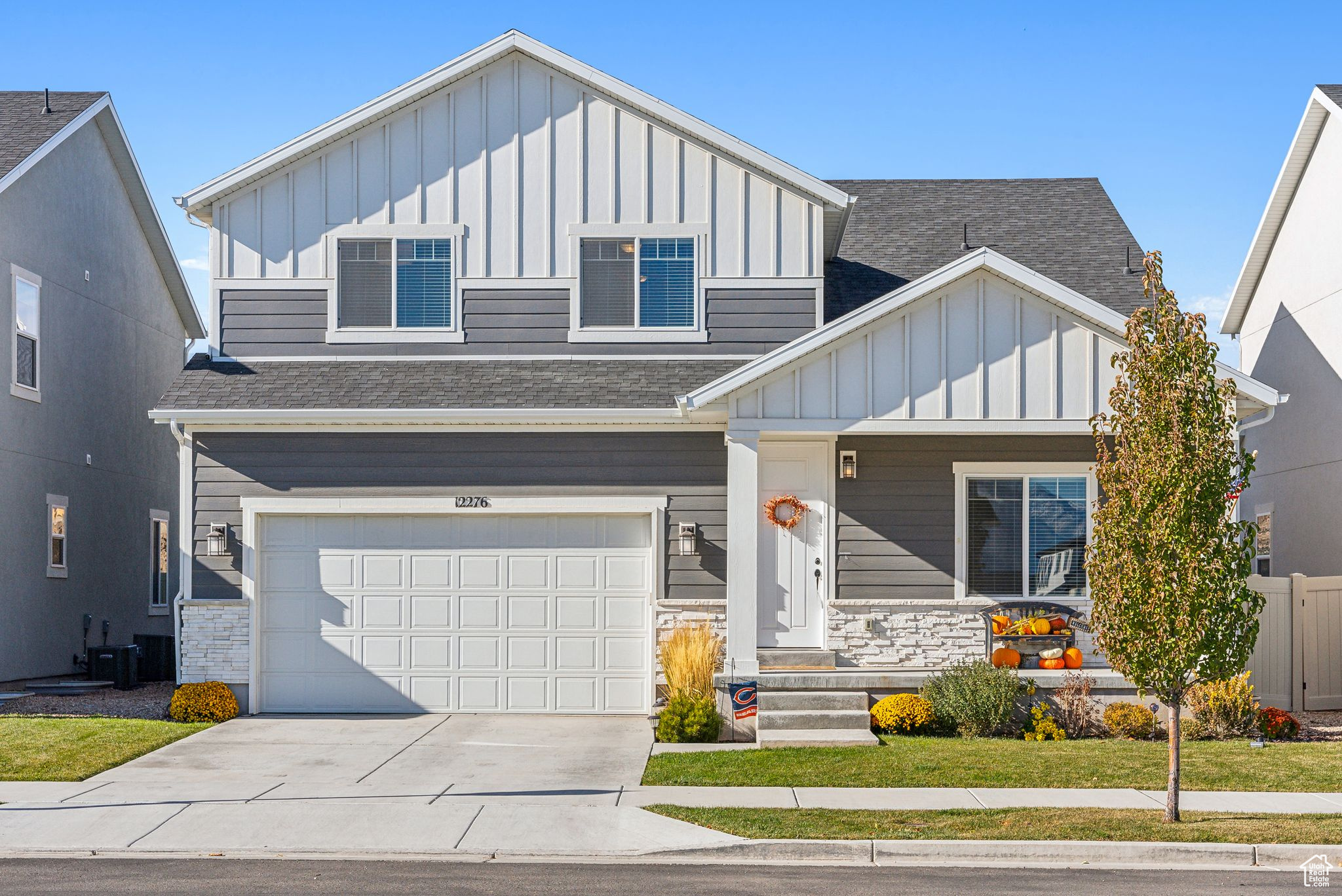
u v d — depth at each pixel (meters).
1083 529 16.58
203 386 16.81
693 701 14.65
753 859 9.72
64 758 13.01
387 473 16.66
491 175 17.62
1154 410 10.28
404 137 17.67
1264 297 22.62
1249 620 10.34
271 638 16.69
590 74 17.42
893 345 15.20
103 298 22.12
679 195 17.58
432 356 17.53
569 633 16.66
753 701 14.92
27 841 9.99
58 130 19.97
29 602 19.31
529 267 17.58
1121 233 20.58
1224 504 10.28
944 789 11.66
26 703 17.50
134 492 23.42
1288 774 12.34
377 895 8.49
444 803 11.18
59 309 20.45
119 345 22.81
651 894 8.55
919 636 16.36
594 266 17.61
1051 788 11.73
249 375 17.14
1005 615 16.05
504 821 10.56
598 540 16.72
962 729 14.68
